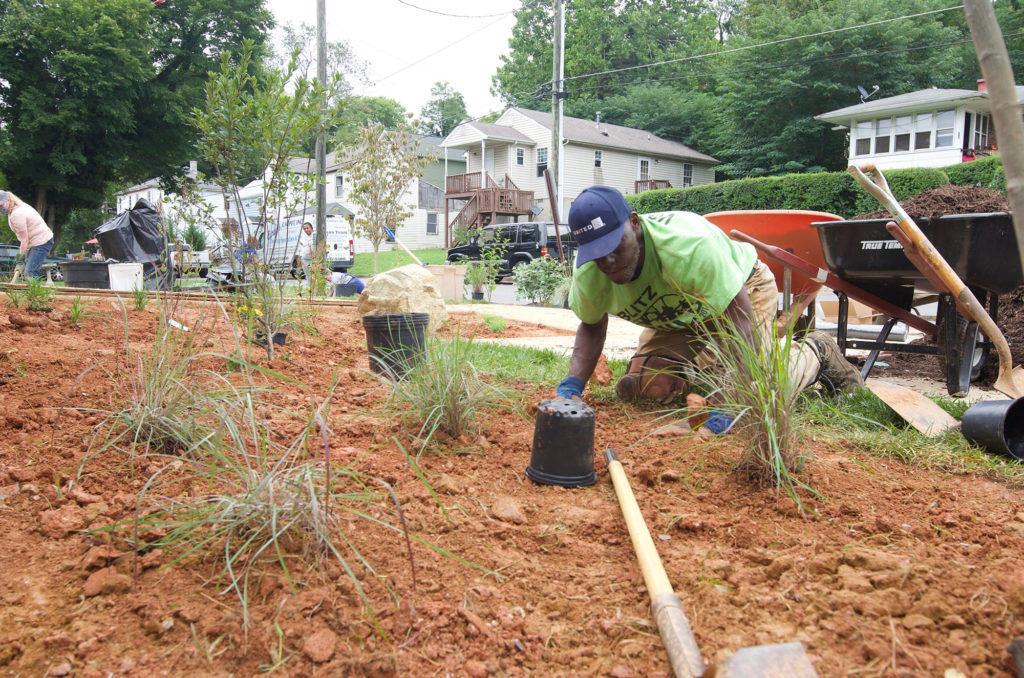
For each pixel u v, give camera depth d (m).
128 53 29.34
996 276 4.09
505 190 36.06
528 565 2.14
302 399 3.77
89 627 1.73
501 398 3.72
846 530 2.30
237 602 1.86
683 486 2.70
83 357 3.95
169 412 2.77
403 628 1.79
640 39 51.41
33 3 28.59
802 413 3.42
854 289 4.63
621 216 3.09
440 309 7.15
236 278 4.83
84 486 2.43
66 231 40.44
